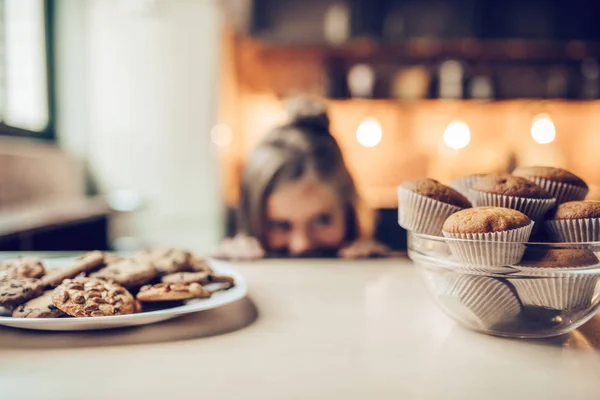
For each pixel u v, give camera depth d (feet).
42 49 9.87
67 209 7.45
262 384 1.15
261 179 4.86
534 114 10.71
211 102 10.57
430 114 11.12
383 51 10.51
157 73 10.41
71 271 1.71
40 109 9.93
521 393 1.10
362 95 10.46
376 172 11.11
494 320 1.44
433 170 11.07
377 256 3.15
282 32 10.19
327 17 10.16
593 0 9.96
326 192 4.86
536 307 1.39
